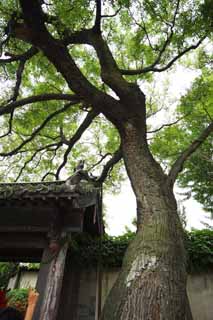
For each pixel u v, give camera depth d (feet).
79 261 24.61
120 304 11.19
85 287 23.85
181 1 26.05
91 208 20.04
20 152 35.12
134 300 11.00
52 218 15.96
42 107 32.22
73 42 24.21
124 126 19.39
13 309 11.48
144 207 15.28
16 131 34.17
